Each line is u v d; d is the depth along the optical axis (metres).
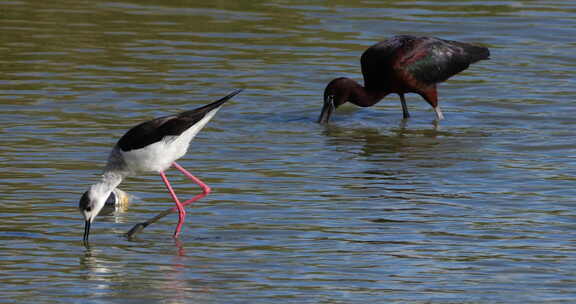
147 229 12.06
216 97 18.83
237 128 17.19
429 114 18.80
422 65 18.19
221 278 10.33
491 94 19.72
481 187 13.85
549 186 13.87
